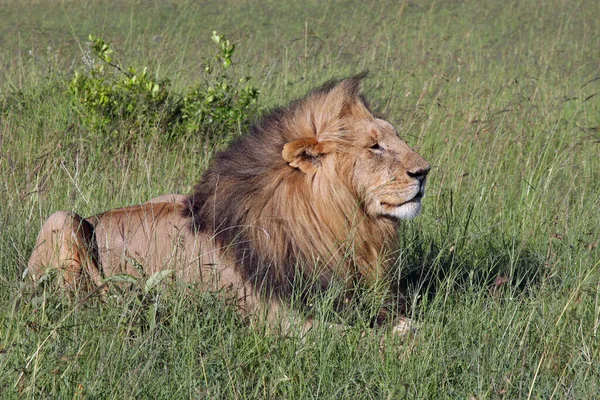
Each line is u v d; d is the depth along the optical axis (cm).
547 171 1327
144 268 863
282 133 846
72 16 3375
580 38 3103
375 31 2628
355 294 826
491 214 1171
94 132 1423
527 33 3259
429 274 953
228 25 3394
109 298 773
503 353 742
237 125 1474
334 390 682
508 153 1416
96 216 915
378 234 854
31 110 1611
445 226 1066
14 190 1095
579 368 729
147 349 710
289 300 816
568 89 1886
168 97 1520
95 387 648
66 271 841
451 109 1612
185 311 772
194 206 883
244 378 701
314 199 826
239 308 808
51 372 630
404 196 826
